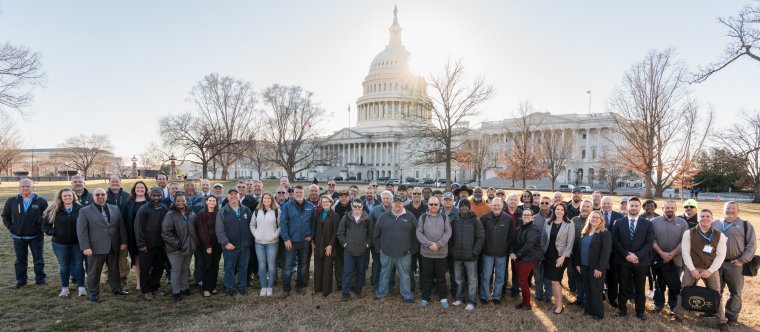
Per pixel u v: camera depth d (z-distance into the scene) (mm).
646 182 40062
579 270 8625
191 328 7449
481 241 8734
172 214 9016
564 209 8562
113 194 10336
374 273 10312
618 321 8070
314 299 9266
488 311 8625
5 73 23766
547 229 8805
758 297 9430
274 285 10438
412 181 89188
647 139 39375
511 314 8438
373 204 11797
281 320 7953
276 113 58375
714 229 7824
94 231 8703
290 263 9578
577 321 8062
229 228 9336
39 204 9828
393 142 109500
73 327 7441
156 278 9336
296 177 107125
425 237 8922
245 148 54250
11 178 73438
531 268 8719
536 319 8164
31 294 9180
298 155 72938
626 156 42875
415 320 8070
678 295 8352
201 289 9891
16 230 9516
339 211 10422
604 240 8172
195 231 9516
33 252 9766
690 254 8023
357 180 103812
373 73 120312
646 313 8617
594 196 10430
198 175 106062
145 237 8977
